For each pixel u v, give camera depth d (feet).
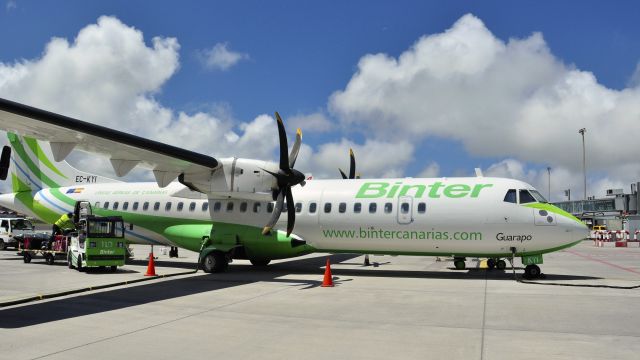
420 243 47.98
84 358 19.60
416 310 30.04
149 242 59.72
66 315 28.55
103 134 36.63
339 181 53.31
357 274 51.11
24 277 47.11
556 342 22.03
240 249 53.36
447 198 46.98
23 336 23.36
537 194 46.52
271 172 45.75
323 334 23.71
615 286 39.96
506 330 24.48
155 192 58.95
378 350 20.76
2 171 36.96
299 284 42.55
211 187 46.75
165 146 40.45
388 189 49.83
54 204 64.34
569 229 44.32
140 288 40.01
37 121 33.65
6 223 94.94
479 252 46.91
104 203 61.05
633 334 23.52
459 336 23.25
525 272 47.50
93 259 50.49
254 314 28.81
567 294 36.40
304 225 51.21
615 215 182.70
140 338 22.94
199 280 45.47
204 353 20.38
